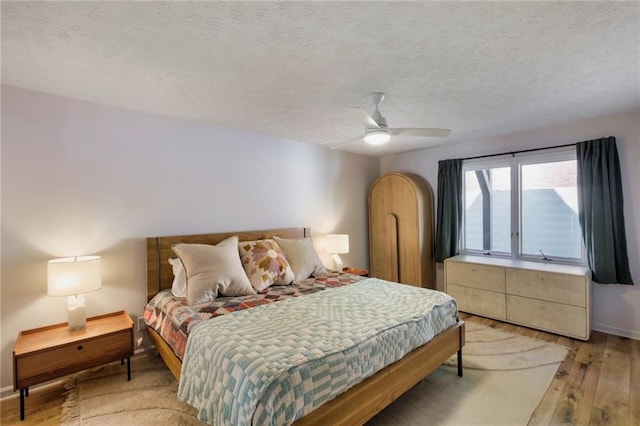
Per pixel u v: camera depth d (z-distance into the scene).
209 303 2.47
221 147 3.39
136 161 2.83
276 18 1.48
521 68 2.06
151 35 1.62
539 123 3.39
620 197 3.09
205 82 2.22
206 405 1.59
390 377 1.88
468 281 3.88
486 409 2.08
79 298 2.37
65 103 2.49
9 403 2.16
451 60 1.93
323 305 2.37
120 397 2.21
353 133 3.72
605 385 2.32
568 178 3.52
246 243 3.20
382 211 4.77
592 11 1.46
